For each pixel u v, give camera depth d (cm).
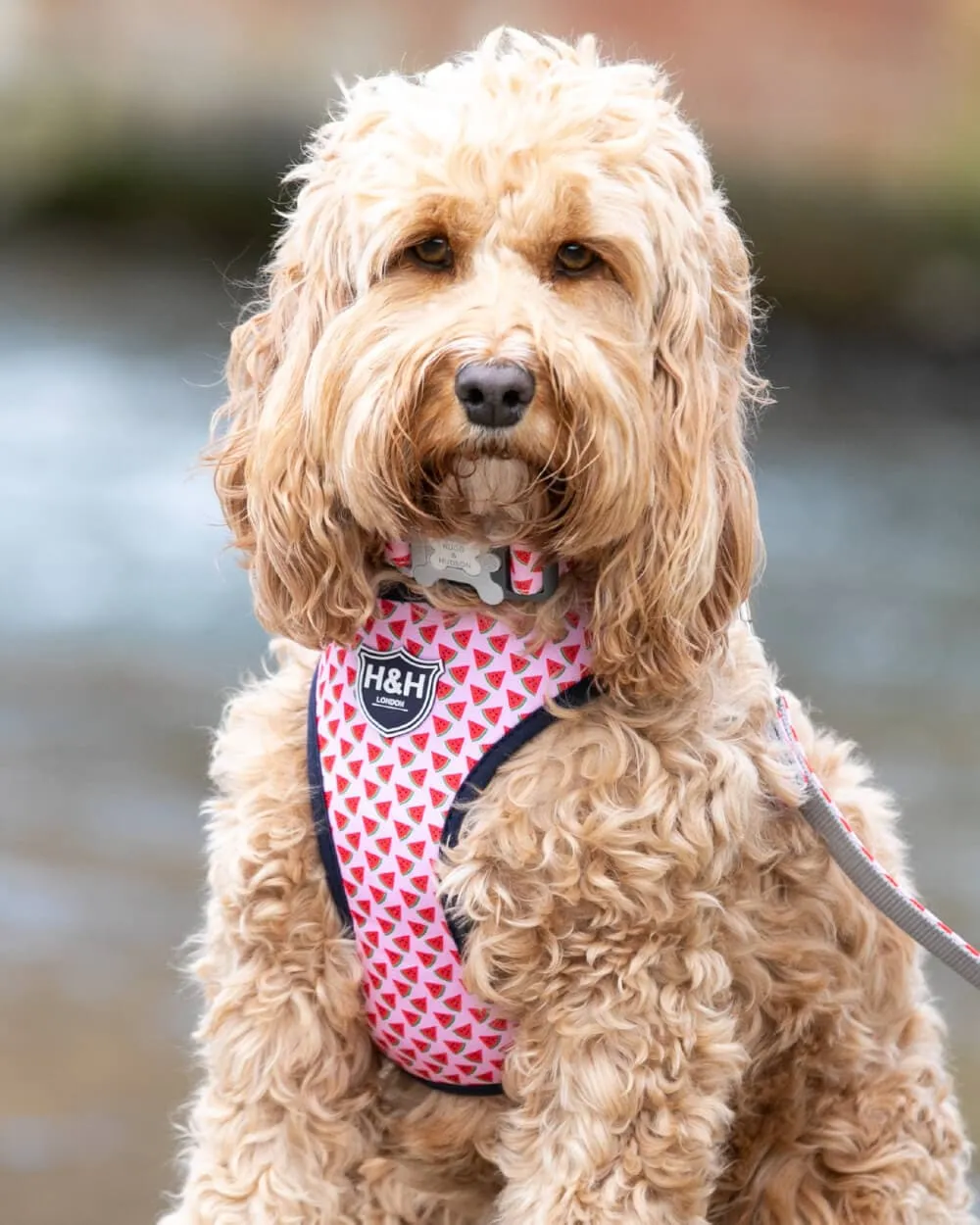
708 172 429
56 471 1762
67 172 2962
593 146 395
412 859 404
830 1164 458
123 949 848
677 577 402
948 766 1150
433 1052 427
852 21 2833
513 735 401
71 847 972
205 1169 434
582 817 400
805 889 444
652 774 400
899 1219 455
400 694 407
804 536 1667
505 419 378
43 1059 744
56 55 3169
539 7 2917
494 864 400
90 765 1101
